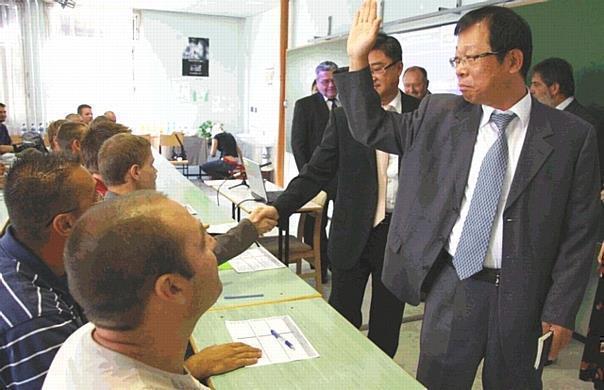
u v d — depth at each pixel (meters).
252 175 3.59
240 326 1.50
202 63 9.69
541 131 1.34
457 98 1.49
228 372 1.26
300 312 1.61
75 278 0.67
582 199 1.37
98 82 9.11
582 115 2.68
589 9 2.72
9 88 8.28
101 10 8.89
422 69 3.66
